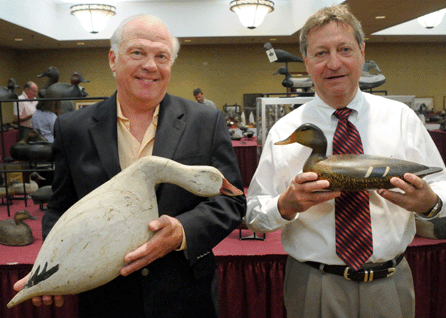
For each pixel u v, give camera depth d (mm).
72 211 892
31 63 9523
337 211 1129
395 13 5102
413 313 1212
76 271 839
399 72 9633
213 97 9859
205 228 1015
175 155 1081
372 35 7738
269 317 1919
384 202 1140
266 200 1254
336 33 1096
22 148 2182
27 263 1809
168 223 908
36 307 1864
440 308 1919
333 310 1150
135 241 871
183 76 9773
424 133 1229
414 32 7578
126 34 1007
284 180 1279
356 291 1145
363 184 920
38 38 7531
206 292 1139
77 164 1108
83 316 1107
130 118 1141
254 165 4871
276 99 2492
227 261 1854
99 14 5906
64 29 7711
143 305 1050
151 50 1003
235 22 7629
